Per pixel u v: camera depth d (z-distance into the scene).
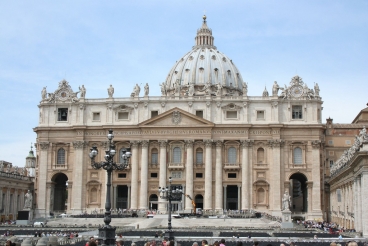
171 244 31.72
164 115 127.50
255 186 125.44
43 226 96.00
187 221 100.19
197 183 126.75
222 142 127.06
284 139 126.69
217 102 128.62
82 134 130.25
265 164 126.19
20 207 127.94
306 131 126.44
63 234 73.25
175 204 127.00
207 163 126.06
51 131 132.38
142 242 58.94
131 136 129.25
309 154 125.94
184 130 127.62
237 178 126.25
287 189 125.19
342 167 94.69
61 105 133.12
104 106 131.88
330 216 124.44
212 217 108.62
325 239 65.81
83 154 130.00
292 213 124.56
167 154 128.00
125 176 129.25
